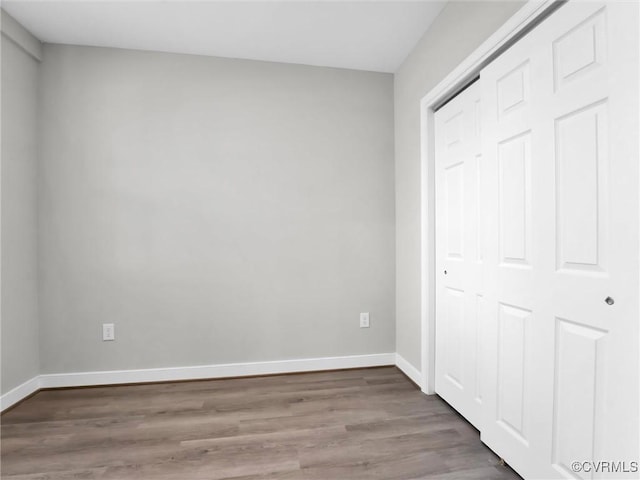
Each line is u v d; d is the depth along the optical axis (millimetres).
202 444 1756
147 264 2559
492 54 1661
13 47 2219
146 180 2559
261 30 2334
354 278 2852
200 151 2631
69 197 2467
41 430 1897
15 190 2238
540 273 1358
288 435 1840
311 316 2785
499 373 1618
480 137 1827
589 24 1145
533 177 1395
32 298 2377
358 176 2859
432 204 2344
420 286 2447
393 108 2914
